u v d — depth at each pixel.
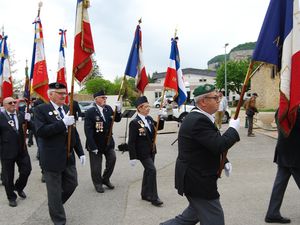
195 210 3.78
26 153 6.90
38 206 6.53
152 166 6.40
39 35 6.81
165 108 24.36
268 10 4.11
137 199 6.82
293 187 7.30
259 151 12.30
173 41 8.37
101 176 7.68
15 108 6.81
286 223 5.39
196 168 3.68
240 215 5.77
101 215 5.94
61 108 5.57
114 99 44.56
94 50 5.91
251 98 16.50
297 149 5.11
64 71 10.59
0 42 8.79
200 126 3.62
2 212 6.22
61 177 5.55
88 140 7.25
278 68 4.15
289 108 3.98
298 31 3.99
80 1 5.80
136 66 8.05
